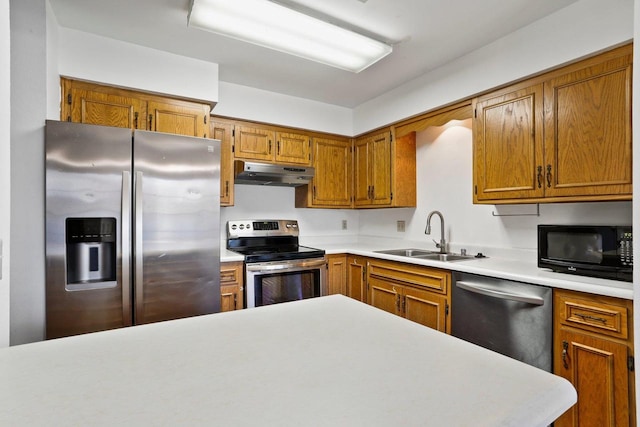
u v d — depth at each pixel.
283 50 2.14
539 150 1.94
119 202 1.89
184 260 2.08
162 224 2.02
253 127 3.04
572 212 2.09
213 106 2.62
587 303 1.53
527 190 2.00
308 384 0.57
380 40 2.15
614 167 1.63
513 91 2.09
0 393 0.54
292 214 3.58
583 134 1.75
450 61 2.46
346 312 0.98
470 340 2.03
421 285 2.38
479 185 2.28
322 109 3.36
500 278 1.88
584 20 1.73
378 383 0.57
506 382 0.58
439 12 1.87
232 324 0.87
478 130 2.30
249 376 0.60
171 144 2.05
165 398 0.52
